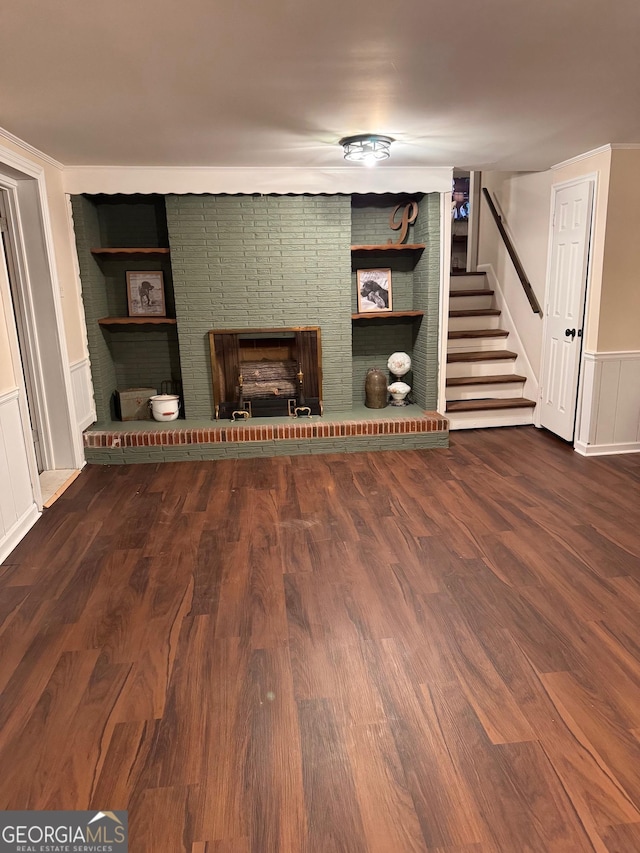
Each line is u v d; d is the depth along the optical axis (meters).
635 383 4.42
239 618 2.41
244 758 1.71
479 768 1.67
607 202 4.05
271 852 1.44
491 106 2.97
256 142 3.63
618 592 2.56
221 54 2.23
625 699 1.92
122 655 2.19
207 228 4.62
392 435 4.72
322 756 1.72
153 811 1.55
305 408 4.93
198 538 3.17
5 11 1.85
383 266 5.27
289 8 1.87
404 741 1.77
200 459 4.59
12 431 3.18
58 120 3.06
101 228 4.87
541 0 1.86
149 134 3.38
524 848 1.44
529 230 5.31
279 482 4.04
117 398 5.13
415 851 1.43
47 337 4.06
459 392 5.46
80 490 3.94
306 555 2.95
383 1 1.84
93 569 2.84
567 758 1.70
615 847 1.43
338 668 2.10
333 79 2.52
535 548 2.98
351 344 5.14
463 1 1.85
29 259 3.92
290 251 4.73
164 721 1.86
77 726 1.84
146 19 1.93
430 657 2.15
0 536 2.97
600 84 2.67
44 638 2.29
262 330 4.80
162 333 5.11
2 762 1.71
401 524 3.30
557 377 4.89
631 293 4.26
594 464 4.29
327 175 4.52
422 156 4.20
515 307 5.66
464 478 4.05
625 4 1.89
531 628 2.31
